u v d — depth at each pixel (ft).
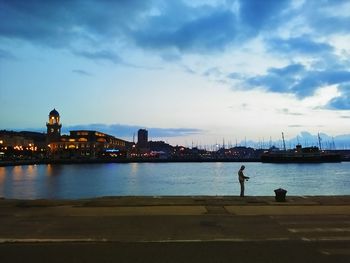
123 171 545.03
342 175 406.82
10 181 334.44
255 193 212.84
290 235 44.27
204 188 252.42
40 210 65.26
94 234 45.57
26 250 37.88
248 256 34.81
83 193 221.05
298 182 304.71
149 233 46.09
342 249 37.32
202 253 36.09
